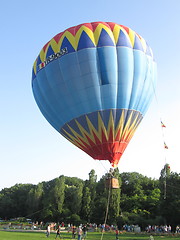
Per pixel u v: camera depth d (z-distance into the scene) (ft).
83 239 102.99
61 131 97.66
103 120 87.97
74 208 245.65
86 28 91.66
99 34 90.58
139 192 258.37
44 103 98.22
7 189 407.23
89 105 88.33
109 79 87.86
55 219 253.44
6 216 333.42
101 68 88.28
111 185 84.89
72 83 89.04
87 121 88.69
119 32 92.84
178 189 159.53
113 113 88.17
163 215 162.09
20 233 125.59
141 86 92.73
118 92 88.79
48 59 93.25
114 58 88.84
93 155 90.89
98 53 88.79
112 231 157.58
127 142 91.20
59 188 261.24
